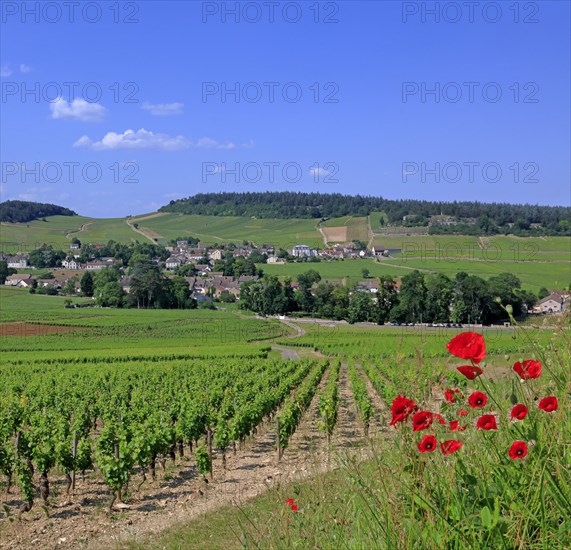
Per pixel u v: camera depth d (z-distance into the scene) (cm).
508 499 341
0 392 2891
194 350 6175
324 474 513
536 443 339
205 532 934
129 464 1260
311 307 11012
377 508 375
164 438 1512
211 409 2094
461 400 402
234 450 1733
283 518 457
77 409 2156
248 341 7794
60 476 1542
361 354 5344
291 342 7156
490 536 323
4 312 9819
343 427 2028
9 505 1266
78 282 14100
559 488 328
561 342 400
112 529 1058
